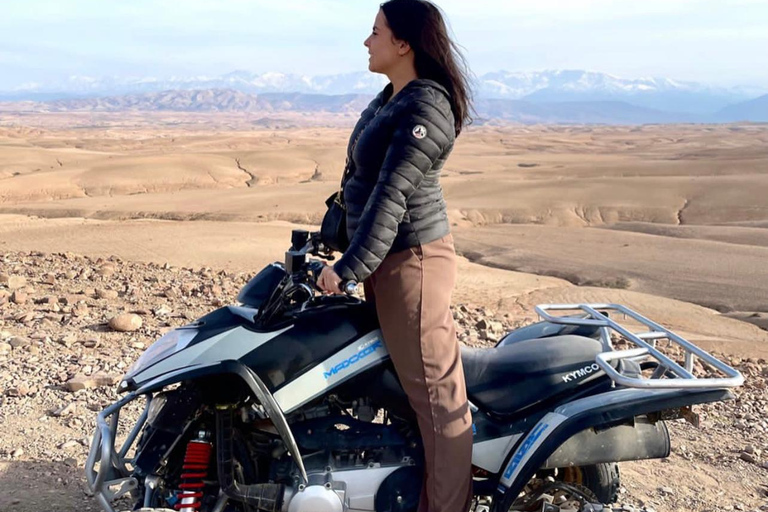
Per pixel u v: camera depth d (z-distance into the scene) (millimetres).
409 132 3414
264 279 3855
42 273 12562
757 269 39594
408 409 3770
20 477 4801
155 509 3576
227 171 148750
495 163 182500
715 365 3697
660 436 4008
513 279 28844
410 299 3600
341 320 3717
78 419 5727
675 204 94375
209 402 3641
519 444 3896
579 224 85938
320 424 3705
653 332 4012
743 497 5316
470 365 4023
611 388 4047
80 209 69750
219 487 3721
